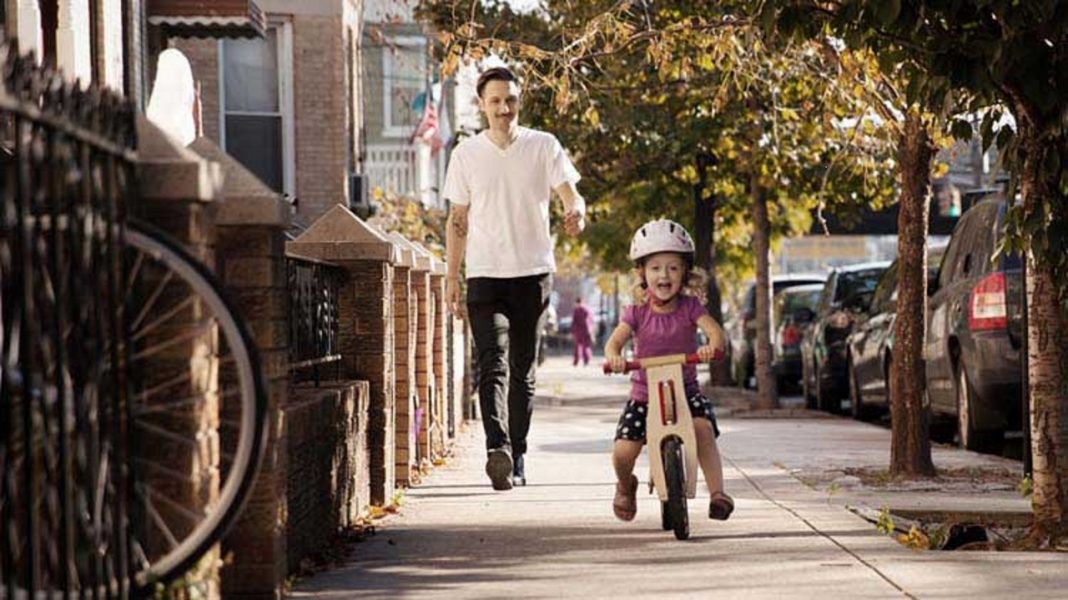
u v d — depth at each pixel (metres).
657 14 21.95
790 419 32.59
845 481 18.00
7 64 6.66
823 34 14.12
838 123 22.20
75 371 7.39
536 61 19.27
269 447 9.64
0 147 8.25
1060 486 13.17
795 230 51.72
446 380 23.53
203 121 31.91
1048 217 12.97
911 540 12.99
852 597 10.13
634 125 37.47
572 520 14.06
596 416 33.50
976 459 21.28
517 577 10.98
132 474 7.98
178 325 8.40
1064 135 12.75
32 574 6.70
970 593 10.24
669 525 13.19
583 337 79.25
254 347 7.89
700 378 61.75
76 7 19.56
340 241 15.51
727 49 18.64
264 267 9.68
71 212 7.19
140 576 7.97
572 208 16.66
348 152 35.22
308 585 10.65
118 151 7.74
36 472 7.38
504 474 16.36
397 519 14.25
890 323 28.02
